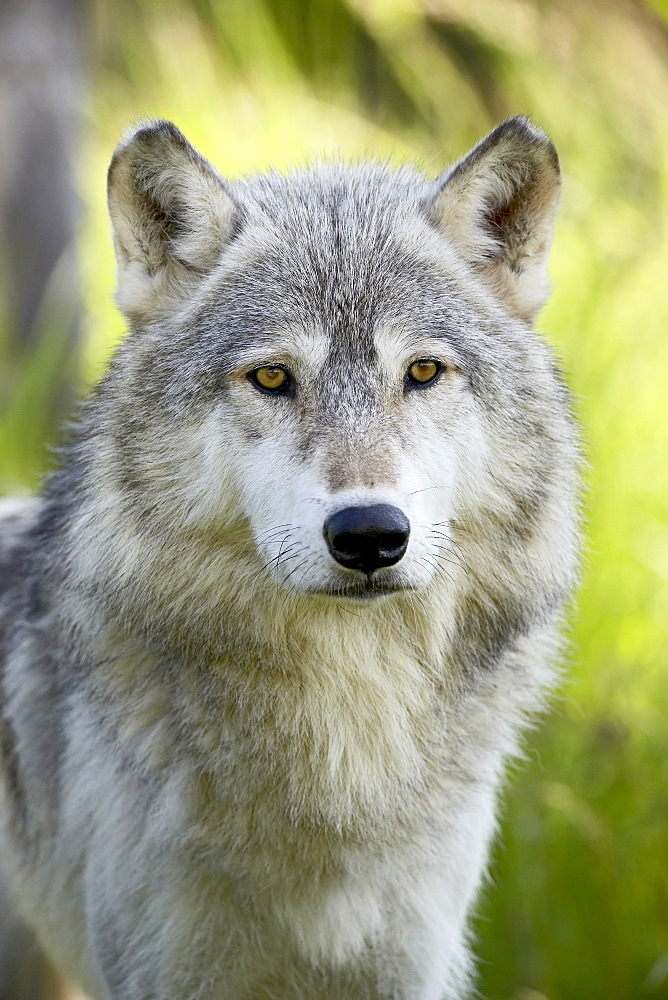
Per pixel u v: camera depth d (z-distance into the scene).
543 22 20.22
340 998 9.48
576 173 18.14
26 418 15.67
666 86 19.80
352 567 7.73
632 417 14.83
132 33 19.95
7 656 10.54
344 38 20.77
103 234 18.98
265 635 8.62
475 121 20.27
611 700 13.59
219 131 18.23
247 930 8.88
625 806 13.38
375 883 8.80
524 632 9.25
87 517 8.84
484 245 9.57
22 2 16.66
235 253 9.16
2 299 17.19
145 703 8.77
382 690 8.77
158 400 8.78
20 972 12.50
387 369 8.49
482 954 13.32
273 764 8.55
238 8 19.55
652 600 14.02
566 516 9.29
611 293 15.52
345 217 9.20
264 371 8.50
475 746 9.16
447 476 8.48
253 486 8.34
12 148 16.75
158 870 8.70
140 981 9.04
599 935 13.12
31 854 10.48
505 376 9.02
